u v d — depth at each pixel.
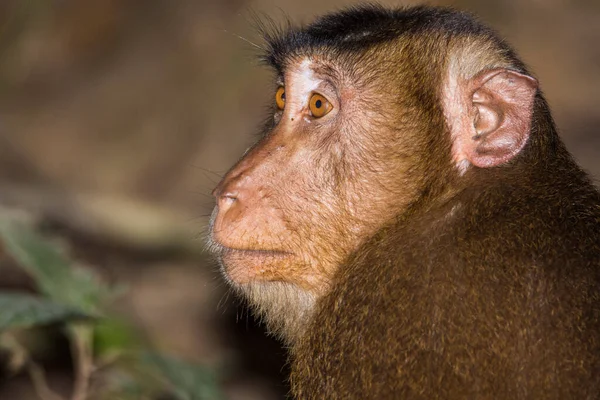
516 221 9.10
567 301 8.52
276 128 10.54
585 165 23.70
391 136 10.07
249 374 18.36
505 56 10.16
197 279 19.78
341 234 10.19
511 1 28.02
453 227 9.30
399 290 9.22
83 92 26.09
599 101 26.14
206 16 26.80
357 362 9.28
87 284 13.79
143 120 25.02
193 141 24.38
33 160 24.05
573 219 9.14
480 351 8.56
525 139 9.54
